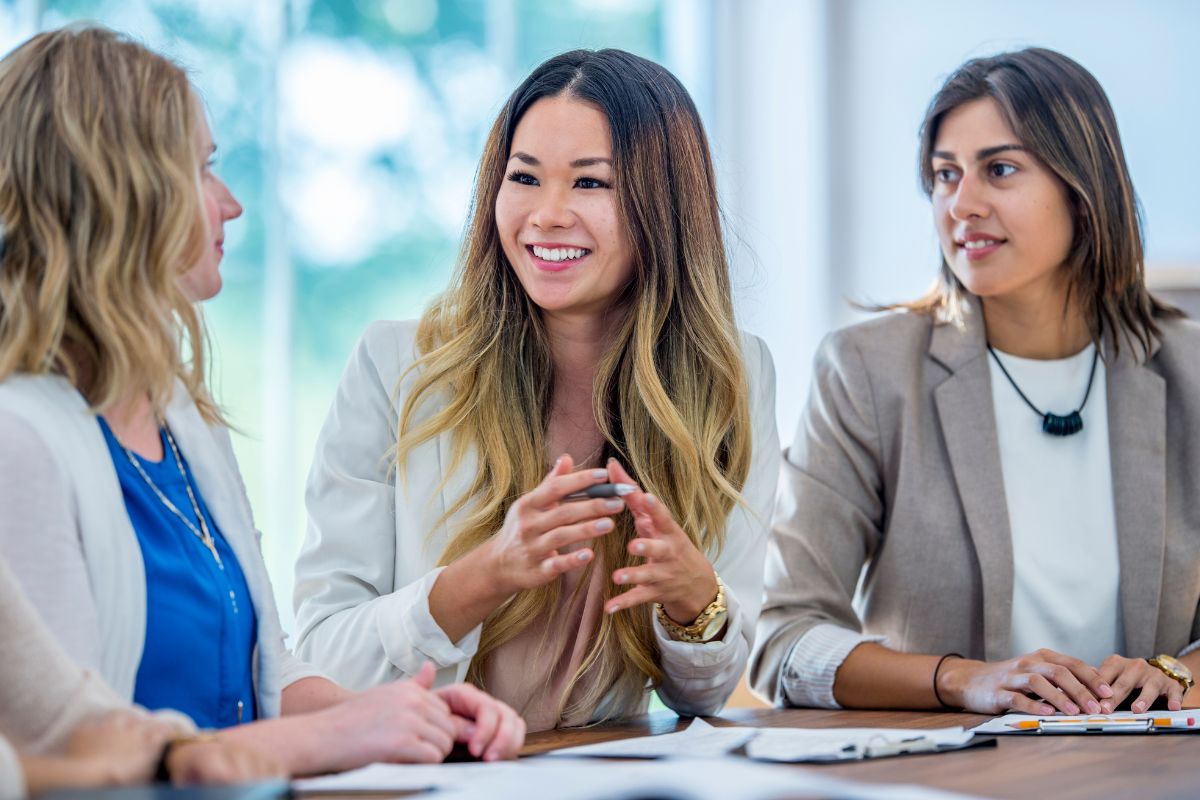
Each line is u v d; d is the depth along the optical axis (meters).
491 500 2.37
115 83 1.63
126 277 1.62
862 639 2.61
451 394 2.44
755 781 1.15
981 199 2.71
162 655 1.67
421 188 6.07
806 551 2.83
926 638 2.81
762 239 6.53
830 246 6.36
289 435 5.71
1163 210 5.12
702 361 2.50
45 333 1.59
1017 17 5.64
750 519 2.54
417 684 1.68
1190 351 2.83
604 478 2.06
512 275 2.48
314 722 1.60
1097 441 2.82
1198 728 2.01
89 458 1.60
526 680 2.34
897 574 2.82
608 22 6.68
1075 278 2.80
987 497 2.76
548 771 1.40
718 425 2.49
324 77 5.85
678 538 2.15
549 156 2.35
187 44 5.50
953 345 2.87
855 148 6.30
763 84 6.57
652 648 2.38
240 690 1.78
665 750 1.74
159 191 1.64
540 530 2.05
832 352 2.93
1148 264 4.54
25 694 1.36
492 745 1.66
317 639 2.27
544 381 2.50
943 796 1.18
